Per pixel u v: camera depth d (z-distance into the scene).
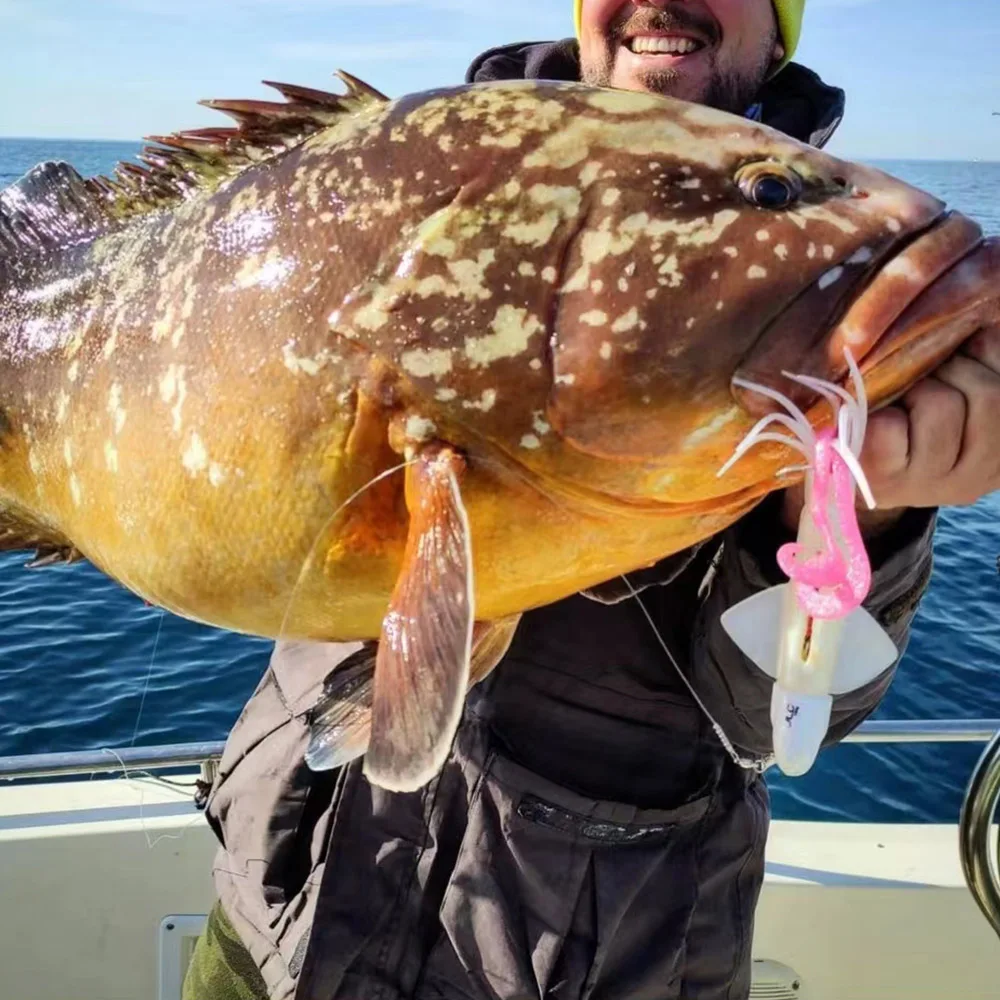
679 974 0.67
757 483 0.52
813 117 0.85
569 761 0.66
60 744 2.06
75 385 0.68
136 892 1.03
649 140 0.53
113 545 0.67
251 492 0.57
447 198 0.53
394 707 0.48
